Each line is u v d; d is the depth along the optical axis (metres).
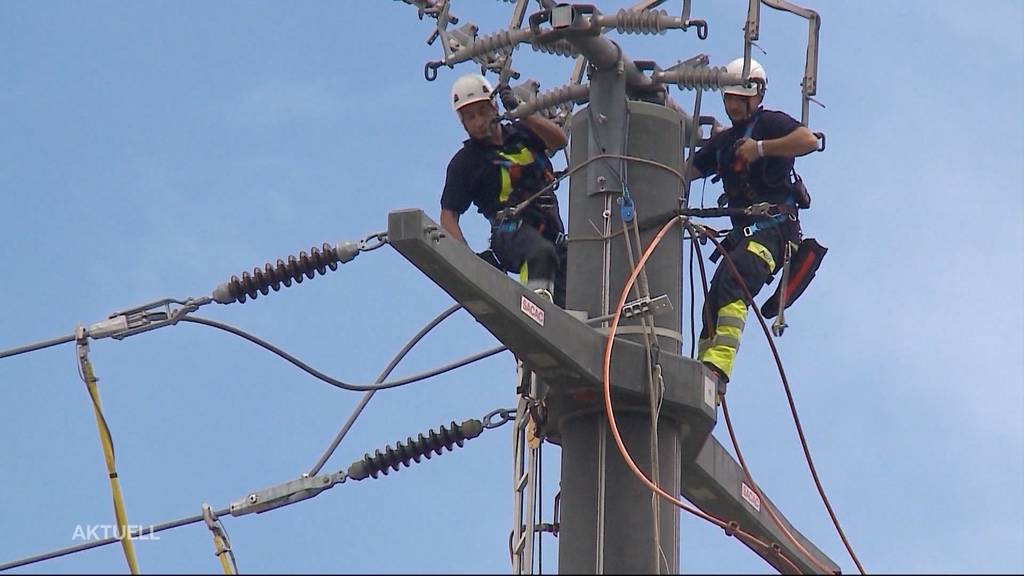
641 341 34.94
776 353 37.16
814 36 37.78
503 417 37.34
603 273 35.47
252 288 36.97
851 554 37.19
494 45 36.50
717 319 36.62
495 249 37.47
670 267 35.78
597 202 35.81
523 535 36.03
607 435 34.47
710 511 36.84
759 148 37.72
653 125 36.16
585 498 34.28
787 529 37.53
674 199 36.03
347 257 36.78
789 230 37.62
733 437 36.56
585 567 33.94
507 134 38.16
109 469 34.47
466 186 38.03
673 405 34.69
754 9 36.12
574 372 33.72
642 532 34.00
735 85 36.16
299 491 37.25
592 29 35.22
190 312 37.31
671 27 34.94
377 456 37.25
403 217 31.66
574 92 36.84
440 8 37.06
